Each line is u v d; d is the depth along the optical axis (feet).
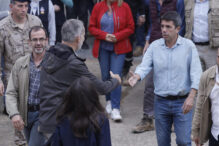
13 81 17.81
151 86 24.47
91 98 11.87
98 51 26.27
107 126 12.22
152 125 24.97
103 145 12.01
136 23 30.99
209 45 25.98
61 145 12.03
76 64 15.25
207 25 25.59
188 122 18.35
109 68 26.61
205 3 25.48
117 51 25.88
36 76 17.56
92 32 26.04
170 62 18.13
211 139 16.47
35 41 17.56
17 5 21.93
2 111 27.53
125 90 32.01
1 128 25.38
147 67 18.63
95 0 40.57
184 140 18.35
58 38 31.37
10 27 22.41
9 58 22.72
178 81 18.13
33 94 17.52
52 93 15.44
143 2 26.61
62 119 12.00
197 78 17.78
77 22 15.67
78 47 15.93
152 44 18.74
